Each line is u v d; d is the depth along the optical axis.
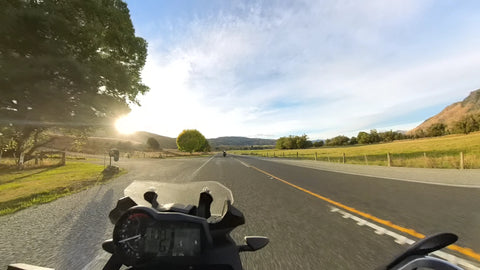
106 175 11.70
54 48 11.91
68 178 10.73
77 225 4.00
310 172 13.63
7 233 3.60
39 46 11.78
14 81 11.27
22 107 13.20
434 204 5.40
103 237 3.42
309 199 6.19
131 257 1.28
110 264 1.41
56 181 9.80
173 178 10.01
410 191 7.04
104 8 14.88
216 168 16.59
